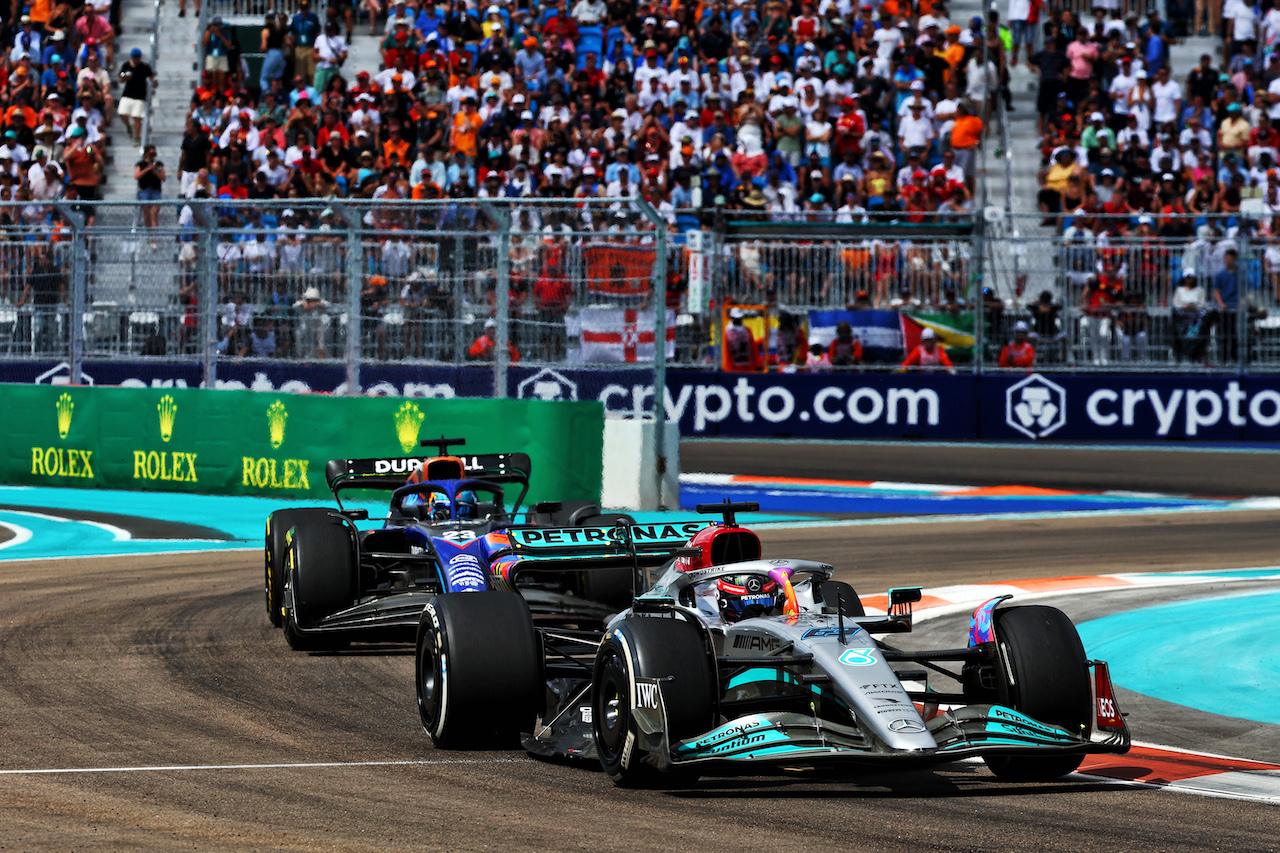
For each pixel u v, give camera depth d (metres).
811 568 28.64
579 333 72.12
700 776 27.19
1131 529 64.56
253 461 77.38
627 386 72.81
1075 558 56.53
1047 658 26.06
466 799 25.31
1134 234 97.50
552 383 73.19
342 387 76.81
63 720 31.73
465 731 28.70
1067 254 89.81
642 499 71.00
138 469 80.50
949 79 110.50
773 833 22.97
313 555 39.53
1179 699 35.16
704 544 30.11
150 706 33.16
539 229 73.88
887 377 91.38
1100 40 116.38
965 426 90.81
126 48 126.19
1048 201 103.31
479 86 114.88
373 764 28.06
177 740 29.97
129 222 108.62
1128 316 89.56
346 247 75.38
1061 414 90.31
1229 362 89.06
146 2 128.50
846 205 102.19
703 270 90.31
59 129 117.88
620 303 71.62
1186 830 23.25
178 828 23.31
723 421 93.19
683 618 28.50
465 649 28.53
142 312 80.12
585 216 79.06
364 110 113.31
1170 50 121.12
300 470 75.88
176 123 120.44
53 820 23.78
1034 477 79.75
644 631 25.92
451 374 74.25
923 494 75.62
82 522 68.44
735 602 28.62
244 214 100.00
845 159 106.88
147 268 79.88
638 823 23.61
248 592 49.19
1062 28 114.06
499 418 70.25
